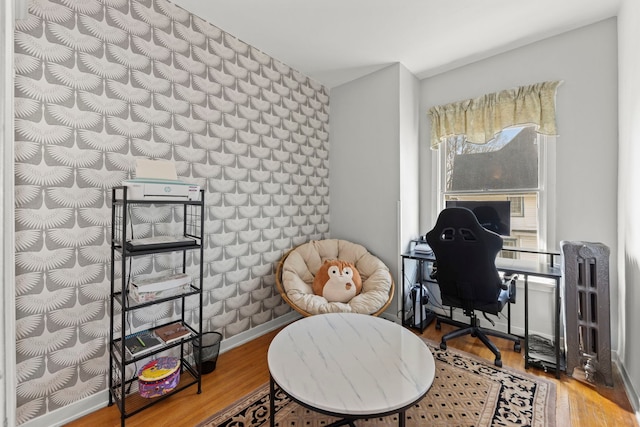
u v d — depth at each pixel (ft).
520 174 8.56
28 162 4.80
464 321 9.56
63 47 5.11
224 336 7.82
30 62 4.79
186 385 5.93
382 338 5.47
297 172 9.89
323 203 10.98
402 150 9.46
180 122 6.77
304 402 3.78
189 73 6.94
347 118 10.69
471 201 8.80
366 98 10.14
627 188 6.12
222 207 7.70
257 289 8.66
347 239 10.80
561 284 7.66
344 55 8.87
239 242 8.14
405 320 9.48
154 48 6.31
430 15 7.04
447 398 5.77
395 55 8.85
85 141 5.37
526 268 7.21
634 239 5.66
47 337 5.03
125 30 5.88
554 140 7.86
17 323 4.77
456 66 9.52
